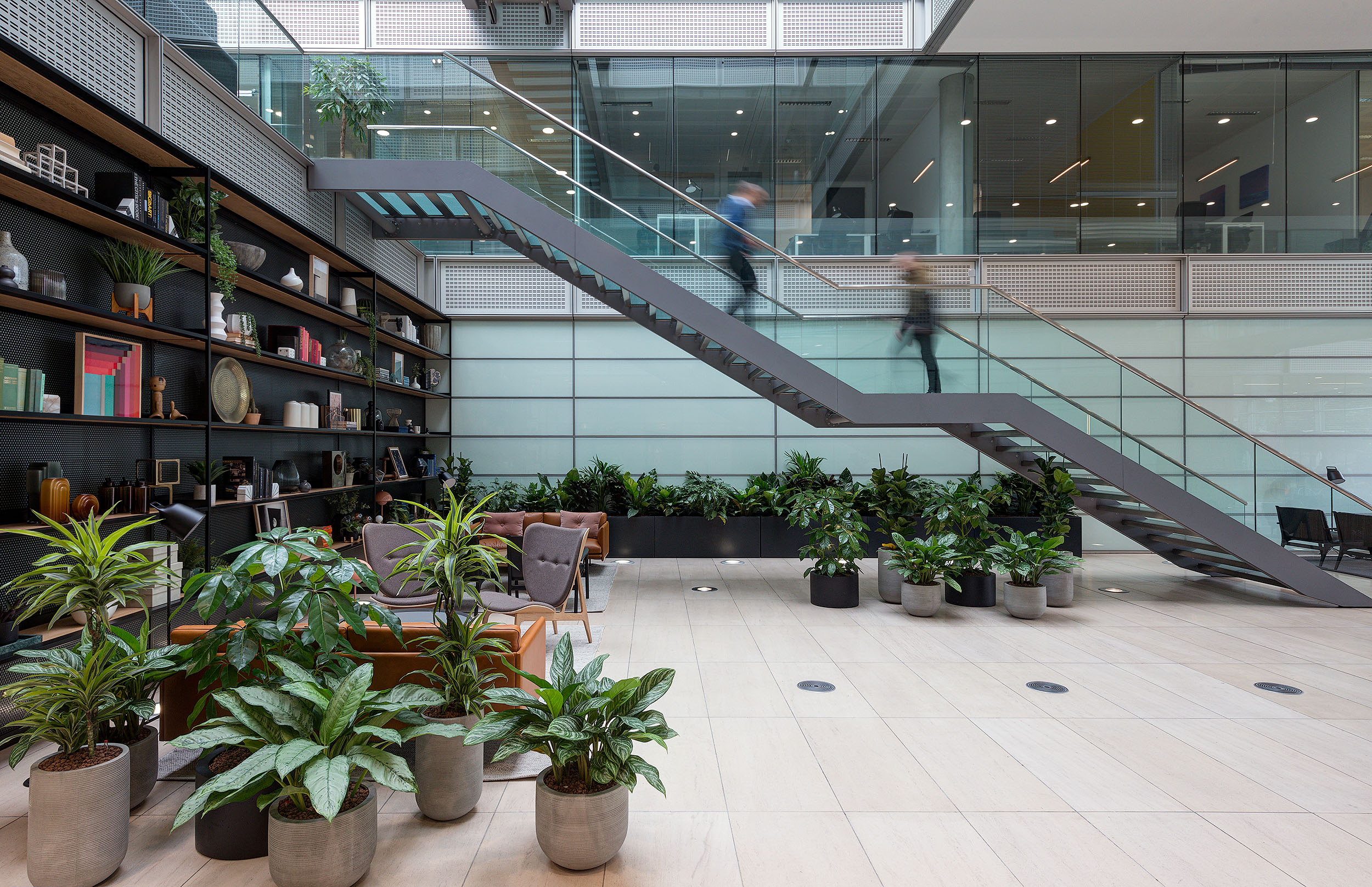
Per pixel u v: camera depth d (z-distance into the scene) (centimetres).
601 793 246
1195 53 1038
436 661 322
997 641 564
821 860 257
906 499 788
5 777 313
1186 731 379
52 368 400
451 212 834
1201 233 1038
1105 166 1045
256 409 598
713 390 1077
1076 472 844
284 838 223
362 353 812
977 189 1053
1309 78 1034
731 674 478
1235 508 705
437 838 272
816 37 1059
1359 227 1023
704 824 283
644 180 741
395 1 1046
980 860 257
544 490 995
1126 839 272
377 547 575
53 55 405
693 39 1060
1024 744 362
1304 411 1013
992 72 1050
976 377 701
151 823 277
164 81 500
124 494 420
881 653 529
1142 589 786
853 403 689
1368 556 848
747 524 959
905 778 323
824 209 1069
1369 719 399
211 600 261
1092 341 1036
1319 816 289
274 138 643
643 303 789
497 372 1073
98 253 416
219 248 477
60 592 280
